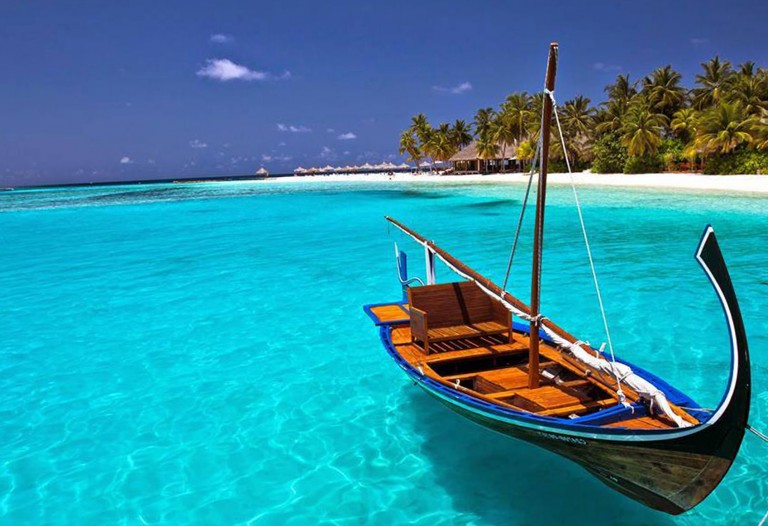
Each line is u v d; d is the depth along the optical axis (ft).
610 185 139.74
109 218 123.65
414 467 20.71
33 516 18.72
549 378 20.47
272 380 29.25
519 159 231.91
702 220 74.64
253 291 48.70
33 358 33.58
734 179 117.29
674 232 66.95
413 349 24.03
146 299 46.93
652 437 14.16
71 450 22.89
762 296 38.58
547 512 17.87
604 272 47.96
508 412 17.19
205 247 74.90
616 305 38.34
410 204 129.39
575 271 49.03
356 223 97.09
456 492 19.13
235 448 22.58
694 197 100.68
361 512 18.28
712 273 12.99
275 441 22.99
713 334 32.22
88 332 38.34
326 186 260.42
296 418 24.95
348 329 37.29
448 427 23.66
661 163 167.94
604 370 17.38
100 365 32.22
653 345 30.96
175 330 38.19
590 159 207.92
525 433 17.40
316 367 30.83
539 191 18.08
